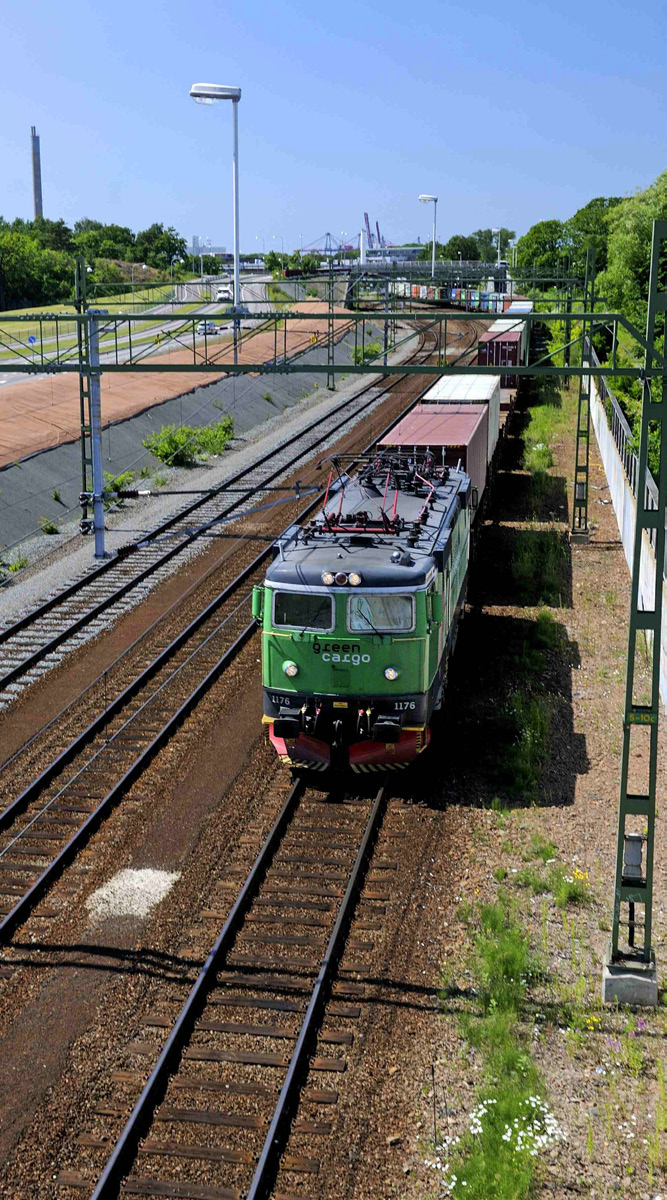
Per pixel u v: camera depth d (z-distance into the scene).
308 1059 9.23
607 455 33.19
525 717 16.22
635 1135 8.38
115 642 20.00
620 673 18.45
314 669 13.80
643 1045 9.46
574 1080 9.02
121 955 10.77
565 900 11.56
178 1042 9.41
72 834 13.19
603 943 10.92
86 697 17.42
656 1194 7.80
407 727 13.88
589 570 24.53
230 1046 9.41
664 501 9.77
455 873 12.20
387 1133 8.41
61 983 10.34
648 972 9.98
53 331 64.38
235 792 14.26
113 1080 9.01
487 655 19.17
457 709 16.83
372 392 51.84
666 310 9.74
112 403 40.97
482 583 23.59
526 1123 8.41
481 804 13.83
